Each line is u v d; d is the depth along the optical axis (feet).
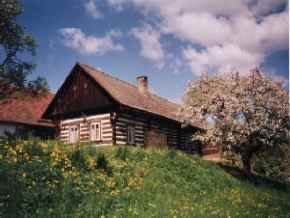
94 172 39.55
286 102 73.51
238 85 77.00
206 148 119.85
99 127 79.56
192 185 50.62
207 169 63.52
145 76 104.83
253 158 98.17
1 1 58.95
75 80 87.35
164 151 61.82
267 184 76.59
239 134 73.56
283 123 74.18
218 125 75.92
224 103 75.41
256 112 72.54
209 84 82.74
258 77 75.97
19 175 31.01
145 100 95.20
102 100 80.23
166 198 38.58
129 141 80.59
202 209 35.22
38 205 27.61
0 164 31.48
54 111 90.58
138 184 41.86
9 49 61.41
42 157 37.17
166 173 51.01
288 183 89.97
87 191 33.40
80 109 84.23
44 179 32.42
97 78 83.71
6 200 26.81
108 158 48.21
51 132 102.06
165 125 96.78
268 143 73.15
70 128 86.12
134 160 51.96
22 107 99.81
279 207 44.34
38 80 64.08
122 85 94.79
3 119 89.30
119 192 36.63
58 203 28.89
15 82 61.52
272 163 96.22
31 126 96.94
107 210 29.96
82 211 28.30
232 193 51.65
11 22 60.44
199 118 80.38
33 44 62.13
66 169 36.99
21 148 35.81
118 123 77.77
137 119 84.58
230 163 97.19
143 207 32.89
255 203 44.52
